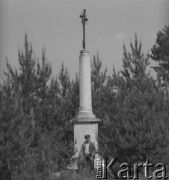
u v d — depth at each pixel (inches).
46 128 880.9
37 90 914.7
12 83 892.6
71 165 684.7
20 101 666.2
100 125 803.4
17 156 542.0
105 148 587.5
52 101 906.7
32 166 440.8
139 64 1054.4
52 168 460.4
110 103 936.9
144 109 577.9
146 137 561.9
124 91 657.6
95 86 1100.5
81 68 768.9
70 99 933.8
